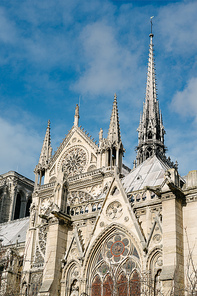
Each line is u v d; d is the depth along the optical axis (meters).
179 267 31.14
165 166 43.88
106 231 36.75
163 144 98.31
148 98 103.38
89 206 40.31
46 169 78.88
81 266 36.81
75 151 76.94
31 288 60.94
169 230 32.38
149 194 36.56
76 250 38.19
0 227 93.12
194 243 32.03
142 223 35.69
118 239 36.22
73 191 71.06
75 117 80.38
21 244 78.81
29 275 67.19
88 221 39.22
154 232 34.09
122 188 37.53
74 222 40.16
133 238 34.88
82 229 39.47
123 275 34.62
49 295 36.34
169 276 30.23
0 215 107.44
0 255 66.56
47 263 38.25
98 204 40.22
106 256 36.28
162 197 33.84
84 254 37.03
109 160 70.56
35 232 73.56
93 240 37.06
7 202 110.06
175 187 33.19
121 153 70.62
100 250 36.84
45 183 77.94
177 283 30.19
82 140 76.69
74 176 72.19
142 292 31.02
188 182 34.78
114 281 33.25
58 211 39.75
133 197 37.84
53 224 39.78
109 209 37.66
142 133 98.44
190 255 29.88
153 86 105.75
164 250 31.94
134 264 34.41
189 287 29.42
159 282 32.22
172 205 33.09
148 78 107.50
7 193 110.88
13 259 68.56
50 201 74.75
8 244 87.44
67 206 41.72
